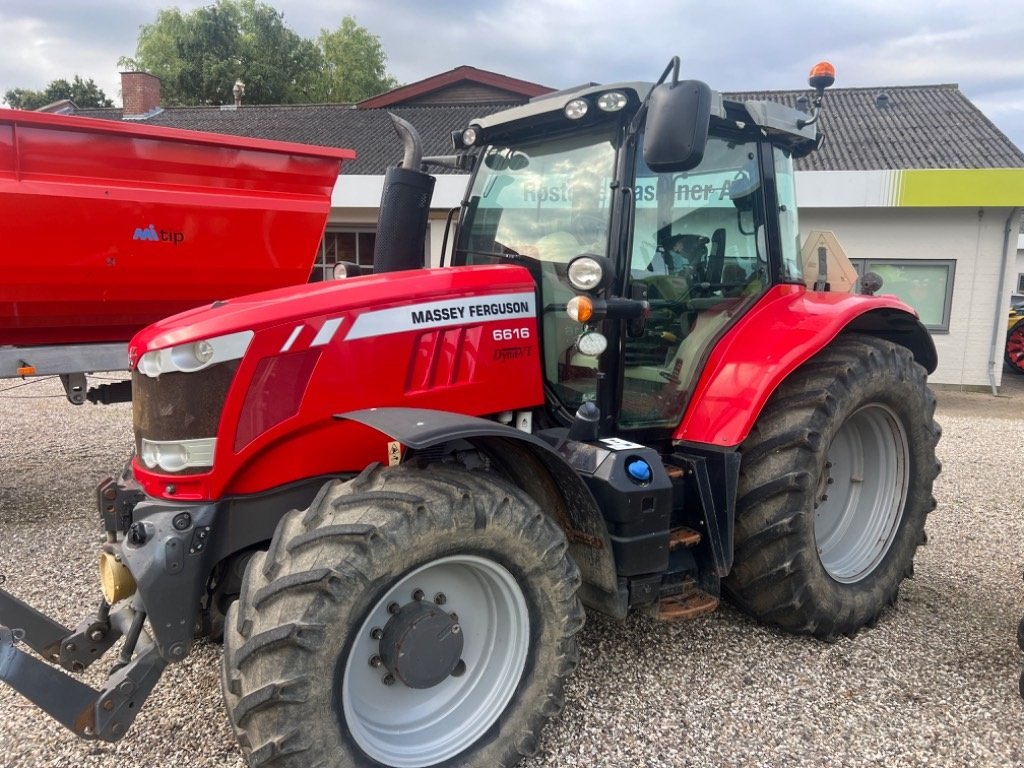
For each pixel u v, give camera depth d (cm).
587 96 271
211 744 238
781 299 327
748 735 247
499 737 223
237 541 232
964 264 1041
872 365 314
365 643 211
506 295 269
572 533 259
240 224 454
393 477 215
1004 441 723
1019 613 341
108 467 577
